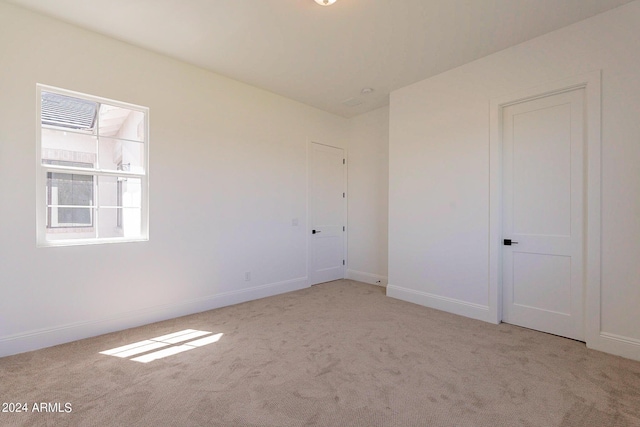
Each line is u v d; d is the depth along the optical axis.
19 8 2.50
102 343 2.70
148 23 2.71
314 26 2.74
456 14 2.55
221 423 1.68
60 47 2.68
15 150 2.50
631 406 1.83
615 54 2.48
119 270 3.01
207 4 2.44
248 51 3.18
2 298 2.44
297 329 3.04
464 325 3.15
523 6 2.45
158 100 3.25
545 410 1.80
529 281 3.07
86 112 2.92
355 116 5.23
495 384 2.07
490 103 3.23
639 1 2.37
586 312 2.63
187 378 2.13
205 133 3.61
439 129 3.68
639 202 2.38
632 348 2.40
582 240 2.73
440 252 3.68
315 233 4.90
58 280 2.69
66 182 2.81
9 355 2.45
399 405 1.85
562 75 2.75
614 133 2.48
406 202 4.04
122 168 3.11
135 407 1.81
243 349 2.59
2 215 2.44
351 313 3.53
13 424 1.66
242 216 3.96
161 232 3.28
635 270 2.40
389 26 2.73
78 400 1.87
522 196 3.11
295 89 4.14
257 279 4.12
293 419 1.72
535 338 2.82
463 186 3.46
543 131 2.96
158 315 3.25
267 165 4.23
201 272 3.59
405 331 2.99
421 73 3.66
